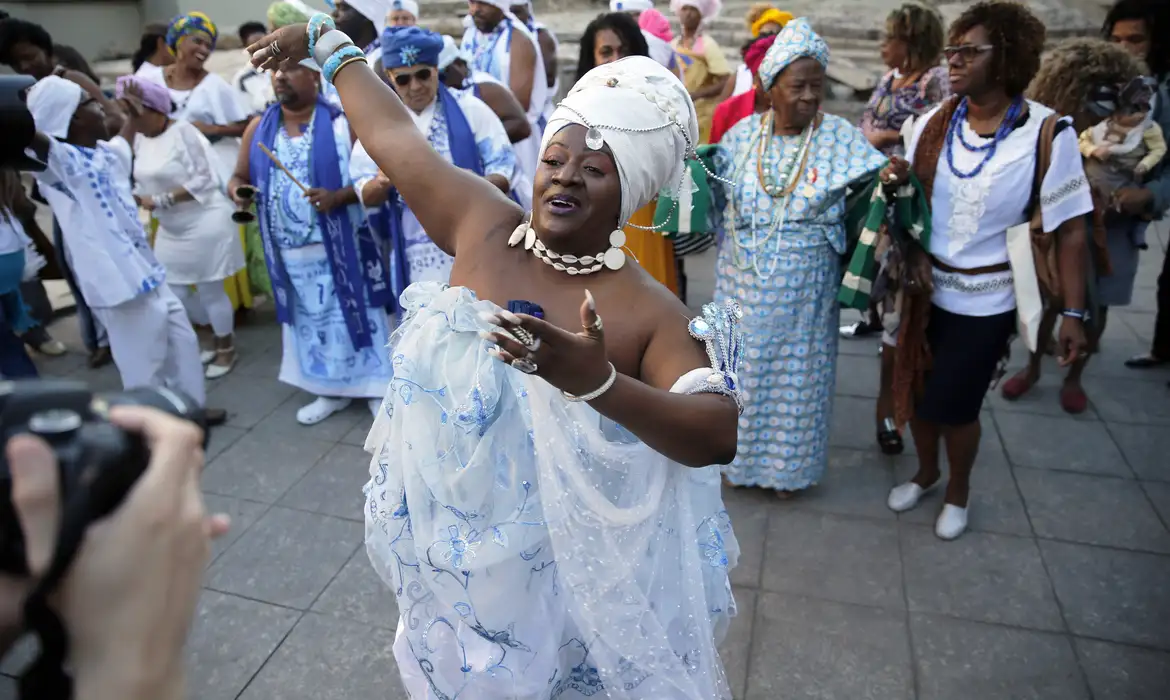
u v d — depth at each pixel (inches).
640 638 58.9
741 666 101.0
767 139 118.4
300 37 70.8
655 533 59.1
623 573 57.6
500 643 60.2
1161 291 169.8
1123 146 148.5
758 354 122.6
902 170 109.4
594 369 45.0
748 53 150.4
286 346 159.6
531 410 56.5
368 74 70.9
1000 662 100.9
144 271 138.9
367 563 118.8
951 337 114.0
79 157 129.0
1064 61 153.6
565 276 59.4
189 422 26.6
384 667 100.8
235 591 113.2
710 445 51.2
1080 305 107.9
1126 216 150.8
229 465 143.6
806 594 113.0
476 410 55.9
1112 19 168.7
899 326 119.2
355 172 140.0
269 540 123.7
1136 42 165.0
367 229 149.2
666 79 58.4
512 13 205.6
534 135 198.2
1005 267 109.6
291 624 107.5
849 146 115.4
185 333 147.7
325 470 142.4
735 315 58.0
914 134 114.0
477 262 62.6
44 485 21.7
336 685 98.3
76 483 22.4
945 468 141.7
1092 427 153.9
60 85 127.0
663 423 48.9
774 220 117.0
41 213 276.8
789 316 120.1
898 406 122.6
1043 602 110.7
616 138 54.8
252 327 204.5
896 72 182.4
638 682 60.2
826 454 134.4
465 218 65.4
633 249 144.1
